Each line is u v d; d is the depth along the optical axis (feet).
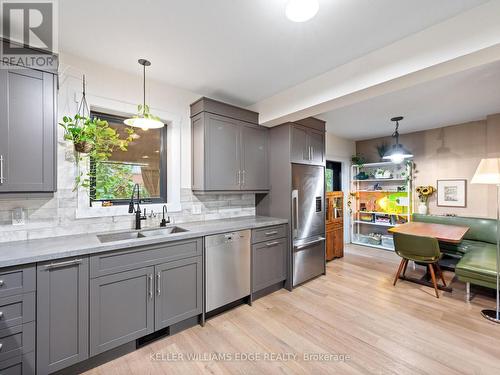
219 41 6.16
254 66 7.43
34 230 6.27
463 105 10.38
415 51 5.79
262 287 9.09
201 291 7.31
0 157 5.18
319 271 11.39
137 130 8.51
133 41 6.19
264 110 10.03
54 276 5.02
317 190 11.37
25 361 4.74
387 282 10.74
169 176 8.98
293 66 7.39
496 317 7.57
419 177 14.79
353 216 17.37
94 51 6.65
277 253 9.68
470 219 12.14
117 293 5.80
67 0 4.77
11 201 5.98
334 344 6.45
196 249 7.22
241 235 8.40
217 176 8.98
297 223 10.33
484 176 7.92
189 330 7.11
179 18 5.32
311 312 8.12
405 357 5.93
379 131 14.99
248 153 10.03
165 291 6.58
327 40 6.09
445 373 5.41
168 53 6.73
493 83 8.24
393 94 9.20
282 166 10.36
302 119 10.52
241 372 5.50
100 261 5.56
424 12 5.09
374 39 6.04
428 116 11.93
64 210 6.72
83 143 6.43
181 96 9.07
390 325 7.32
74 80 6.90
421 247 9.53
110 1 4.81
